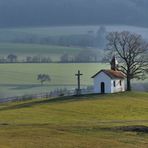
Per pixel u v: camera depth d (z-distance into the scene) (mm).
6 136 94812
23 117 162000
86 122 144875
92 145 88688
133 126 114938
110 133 103062
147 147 89375
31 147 84125
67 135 98188
